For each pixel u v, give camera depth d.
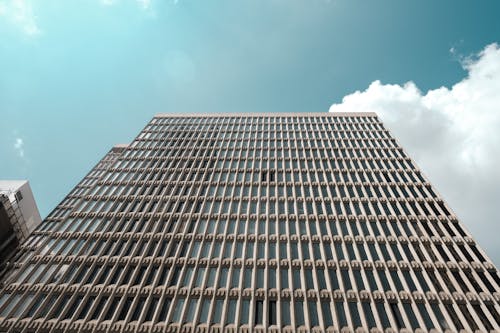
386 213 33.75
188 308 23.30
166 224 32.56
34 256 28.42
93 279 26.16
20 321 22.27
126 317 22.45
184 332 21.30
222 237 30.50
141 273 26.83
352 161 44.28
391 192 37.06
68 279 26.22
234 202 36.28
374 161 44.03
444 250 28.36
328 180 40.16
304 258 27.97
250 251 28.94
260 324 22.06
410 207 34.31
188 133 55.06
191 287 24.91
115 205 35.81
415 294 23.84
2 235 34.59
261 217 33.41
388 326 21.67
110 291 24.72
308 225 31.97
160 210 35.03
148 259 27.98
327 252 28.62
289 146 49.06
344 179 40.19
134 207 35.56
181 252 29.03
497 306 22.59
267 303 23.50
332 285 25.11
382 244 29.28
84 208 35.38
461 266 26.38
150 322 22.16
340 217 33.06
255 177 41.34
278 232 31.09
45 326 21.88
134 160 46.12
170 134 54.81
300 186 38.97
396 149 47.00
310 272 26.42
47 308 23.53
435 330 21.22
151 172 42.56
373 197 36.25
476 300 23.20
